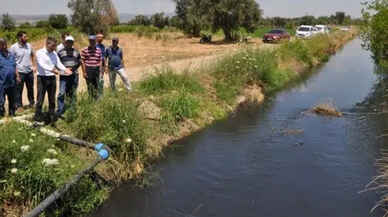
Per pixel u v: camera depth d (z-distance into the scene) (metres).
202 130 10.56
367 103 13.66
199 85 12.51
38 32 31.80
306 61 23.17
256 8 35.28
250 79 15.03
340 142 9.70
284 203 6.70
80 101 8.27
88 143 6.80
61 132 7.35
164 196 6.91
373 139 9.88
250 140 9.82
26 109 9.29
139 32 40.44
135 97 9.91
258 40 37.88
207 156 8.74
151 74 12.12
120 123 7.63
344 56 29.67
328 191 7.11
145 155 8.16
